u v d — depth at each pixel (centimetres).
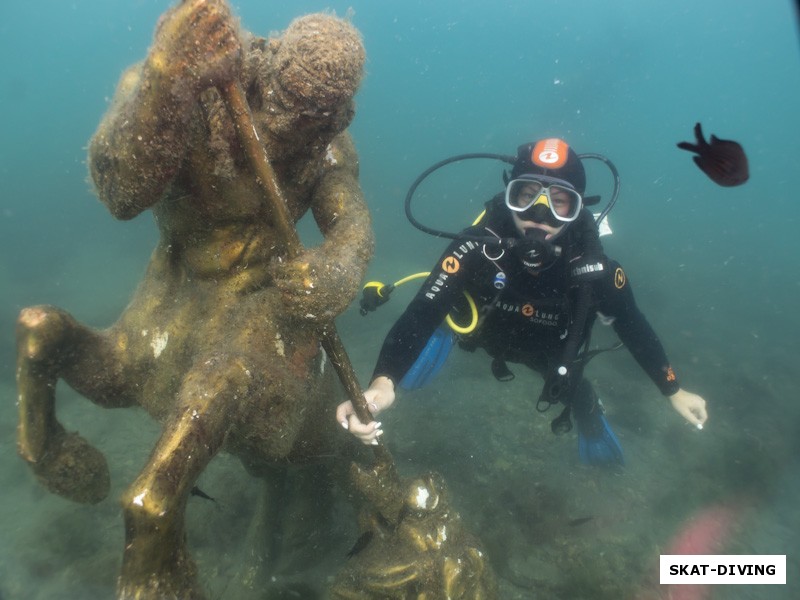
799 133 10781
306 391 240
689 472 574
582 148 4869
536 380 720
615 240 1841
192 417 178
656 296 1296
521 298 362
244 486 475
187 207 207
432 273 340
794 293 1673
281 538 373
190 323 226
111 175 172
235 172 195
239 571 375
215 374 196
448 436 586
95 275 1333
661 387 371
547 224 344
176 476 162
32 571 410
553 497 498
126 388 238
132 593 152
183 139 165
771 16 7438
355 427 243
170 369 227
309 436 274
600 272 336
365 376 737
